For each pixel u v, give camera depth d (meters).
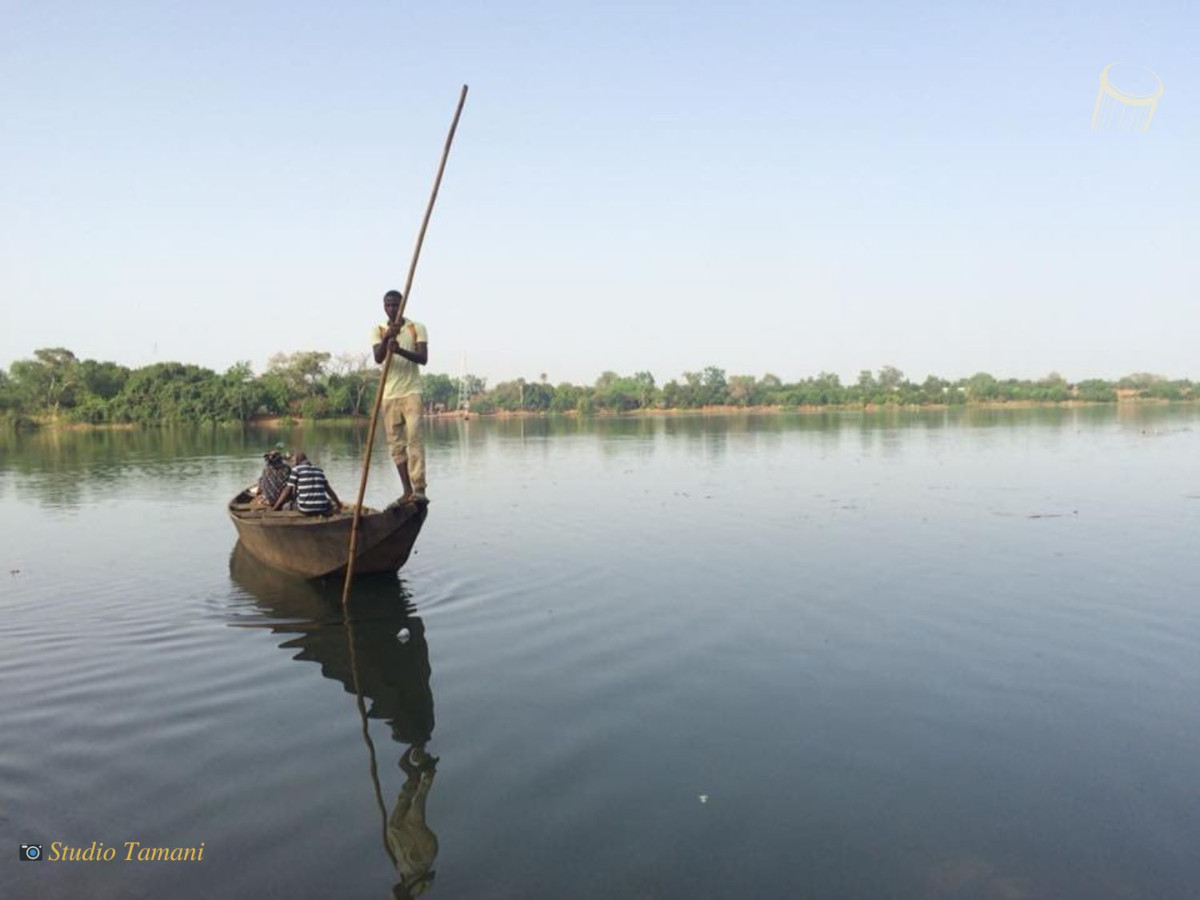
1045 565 10.29
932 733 5.49
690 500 16.59
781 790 4.76
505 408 114.62
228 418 67.88
